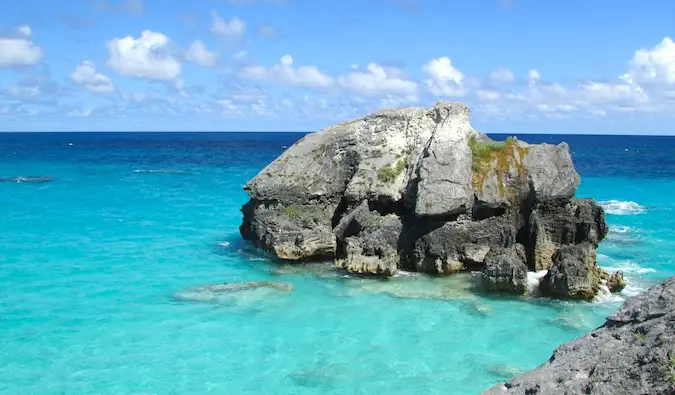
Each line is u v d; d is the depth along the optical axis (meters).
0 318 21.53
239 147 163.75
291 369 17.67
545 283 23.69
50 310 22.41
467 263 26.78
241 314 22.03
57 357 18.41
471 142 28.33
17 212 43.03
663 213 44.09
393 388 16.45
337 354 18.64
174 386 16.66
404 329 20.55
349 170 30.62
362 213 27.95
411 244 27.14
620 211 45.06
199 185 61.47
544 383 10.09
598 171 79.00
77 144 177.12
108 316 21.81
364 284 25.44
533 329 20.50
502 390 10.59
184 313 22.14
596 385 9.30
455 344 19.31
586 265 23.55
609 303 22.94
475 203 26.58
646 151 137.88
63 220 40.16
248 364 17.98
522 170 27.08
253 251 31.36
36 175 70.44
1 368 17.64
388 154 29.55
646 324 10.09
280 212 30.28
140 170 80.00
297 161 31.22
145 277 26.73
